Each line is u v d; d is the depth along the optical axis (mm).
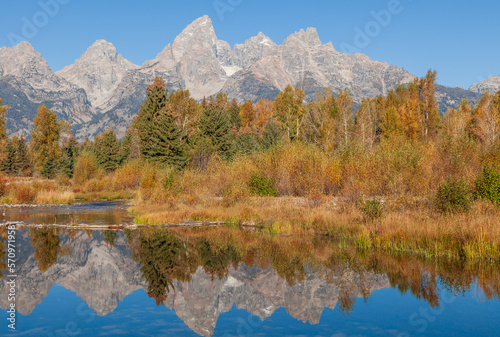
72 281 11461
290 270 12438
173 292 10461
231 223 22656
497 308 8648
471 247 13367
